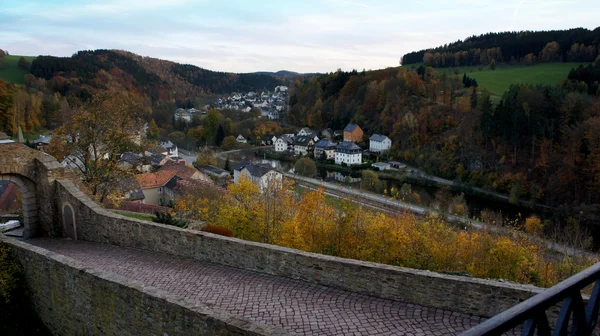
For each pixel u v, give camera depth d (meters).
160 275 12.46
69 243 16.64
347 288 11.11
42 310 11.74
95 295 9.68
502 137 75.44
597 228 51.03
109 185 26.34
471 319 9.37
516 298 9.04
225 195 29.55
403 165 91.56
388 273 10.48
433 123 97.75
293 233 21.23
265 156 115.81
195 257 13.84
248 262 12.75
